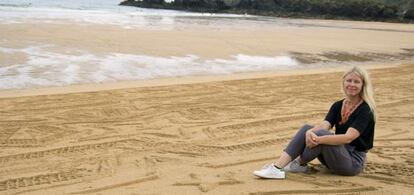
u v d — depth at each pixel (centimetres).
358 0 8112
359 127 446
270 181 461
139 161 552
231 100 991
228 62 1681
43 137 674
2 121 767
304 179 464
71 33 2255
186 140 662
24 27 2389
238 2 8806
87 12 4916
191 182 462
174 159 561
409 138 682
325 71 1585
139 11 6419
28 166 536
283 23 5044
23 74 1227
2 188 459
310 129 461
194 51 1883
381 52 2355
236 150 609
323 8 7925
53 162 552
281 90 1139
